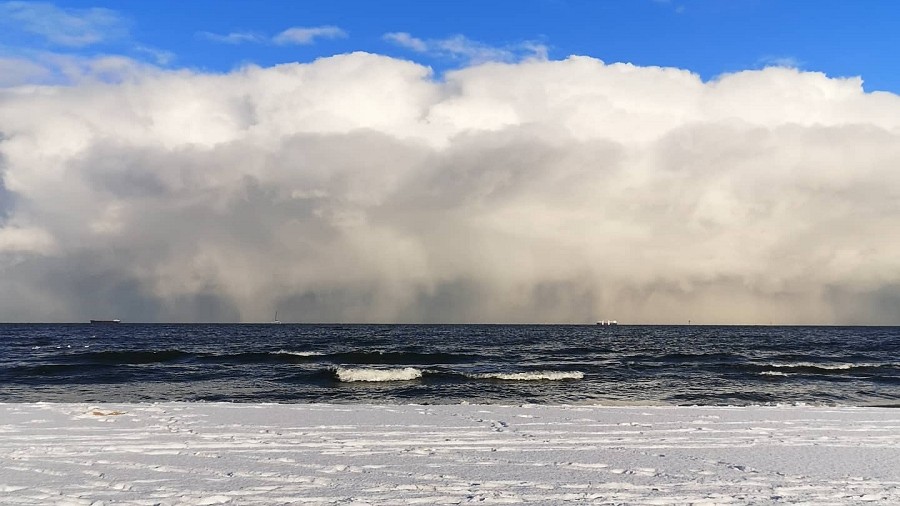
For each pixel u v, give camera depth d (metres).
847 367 31.70
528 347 57.53
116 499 6.37
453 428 10.64
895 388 23.56
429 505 6.20
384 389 22.66
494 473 7.52
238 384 24.08
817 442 9.77
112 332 106.12
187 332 107.25
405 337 83.88
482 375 26.47
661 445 9.39
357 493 6.62
